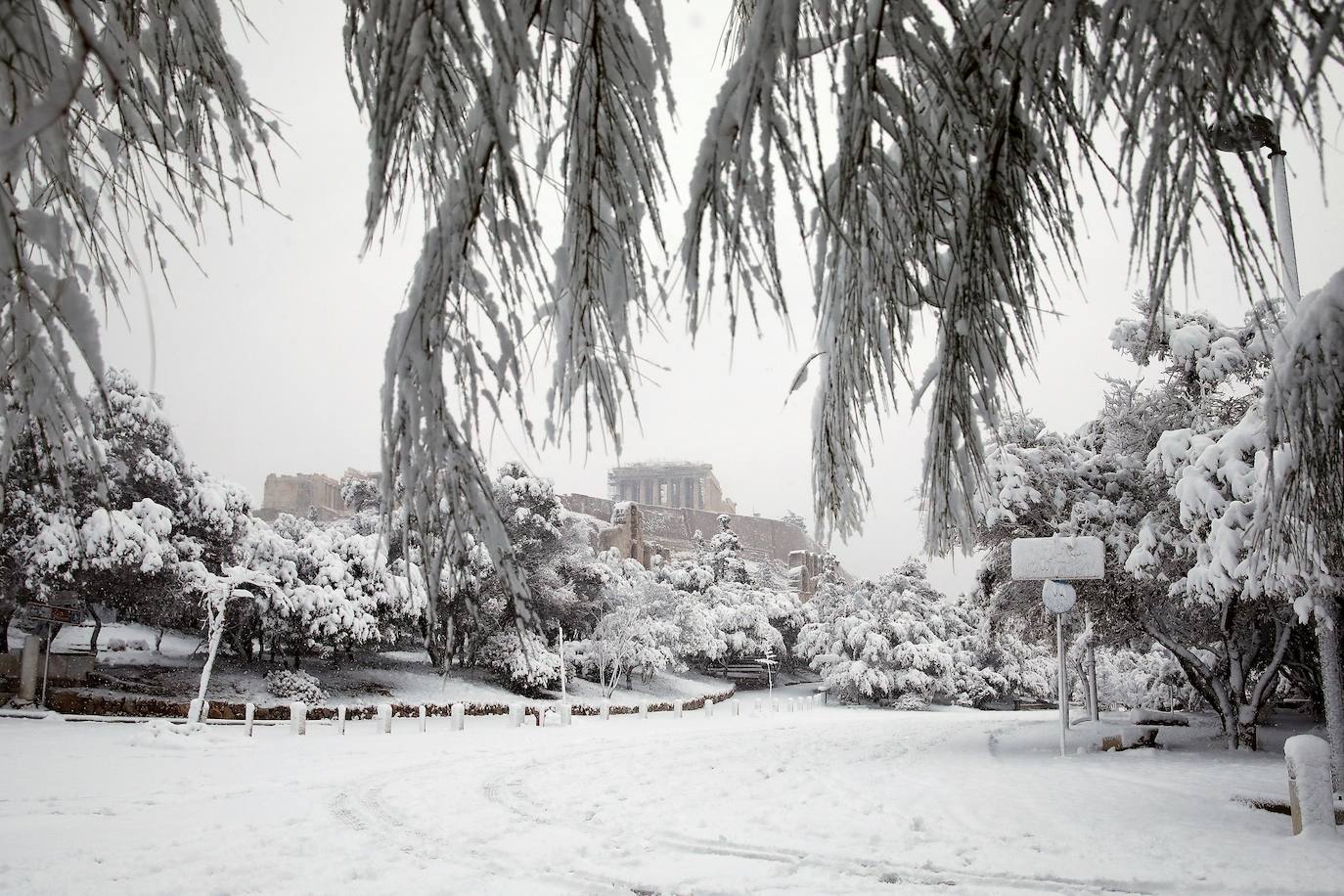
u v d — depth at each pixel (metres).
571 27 1.50
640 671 50.34
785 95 1.34
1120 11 1.25
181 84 1.79
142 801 9.04
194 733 17.19
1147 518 14.75
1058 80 1.41
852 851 6.44
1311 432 2.38
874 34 1.31
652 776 11.80
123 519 22.61
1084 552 14.42
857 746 17.55
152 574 25.06
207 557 28.73
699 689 50.38
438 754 15.07
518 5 1.32
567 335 1.53
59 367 1.42
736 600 57.66
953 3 1.30
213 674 30.11
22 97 1.40
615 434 1.48
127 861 6.08
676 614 48.72
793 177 1.33
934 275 1.67
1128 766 12.84
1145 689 33.72
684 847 6.68
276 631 29.45
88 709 22.41
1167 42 1.26
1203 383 15.41
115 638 34.88
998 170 1.45
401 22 1.18
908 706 45.66
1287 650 16.80
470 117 1.42
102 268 1.68
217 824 7.70
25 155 1.58
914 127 1.37
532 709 26.98
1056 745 17.14
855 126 1.34
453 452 1.30
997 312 1.69
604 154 1.42
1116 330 16.25
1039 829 7.22
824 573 65.75
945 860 6.09
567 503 101.44
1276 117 1.20
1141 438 16.33
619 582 45.31
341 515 93.25
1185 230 1.29
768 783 10.90
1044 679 51.84
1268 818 7.71
